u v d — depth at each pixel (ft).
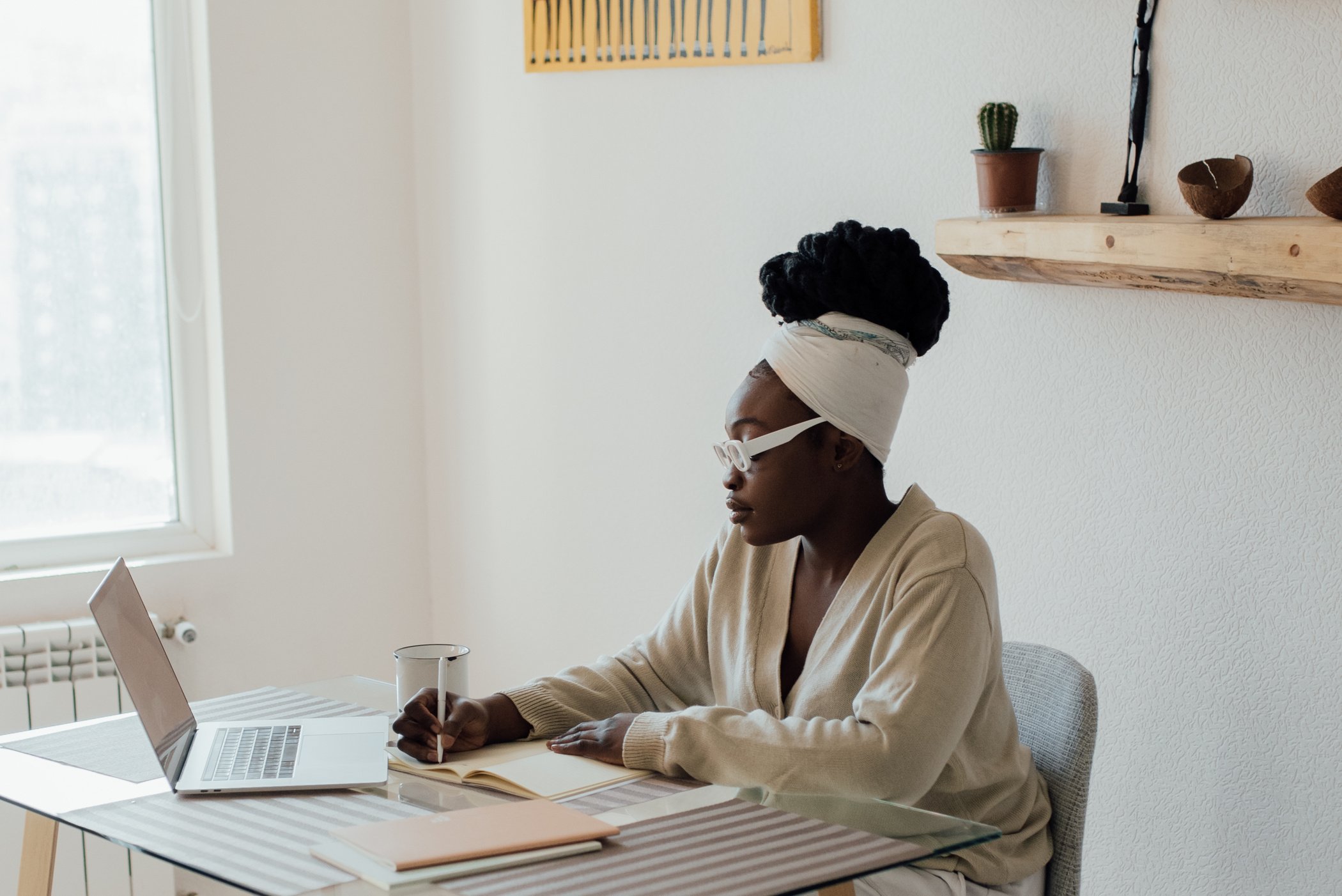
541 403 9.39
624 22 8.30
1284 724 5.58
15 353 9.04
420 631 10.58
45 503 9.20
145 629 4.76
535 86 9.09
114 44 9.21
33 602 8.66
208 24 9.20
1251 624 5.69
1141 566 6.10
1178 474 5.91
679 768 4.31
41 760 4.58
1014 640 6.68
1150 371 5.98
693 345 8.29
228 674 9.57
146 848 3.67
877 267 4.75
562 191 9.00
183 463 9.57
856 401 4.75
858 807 3.99
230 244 9.40
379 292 10.16
